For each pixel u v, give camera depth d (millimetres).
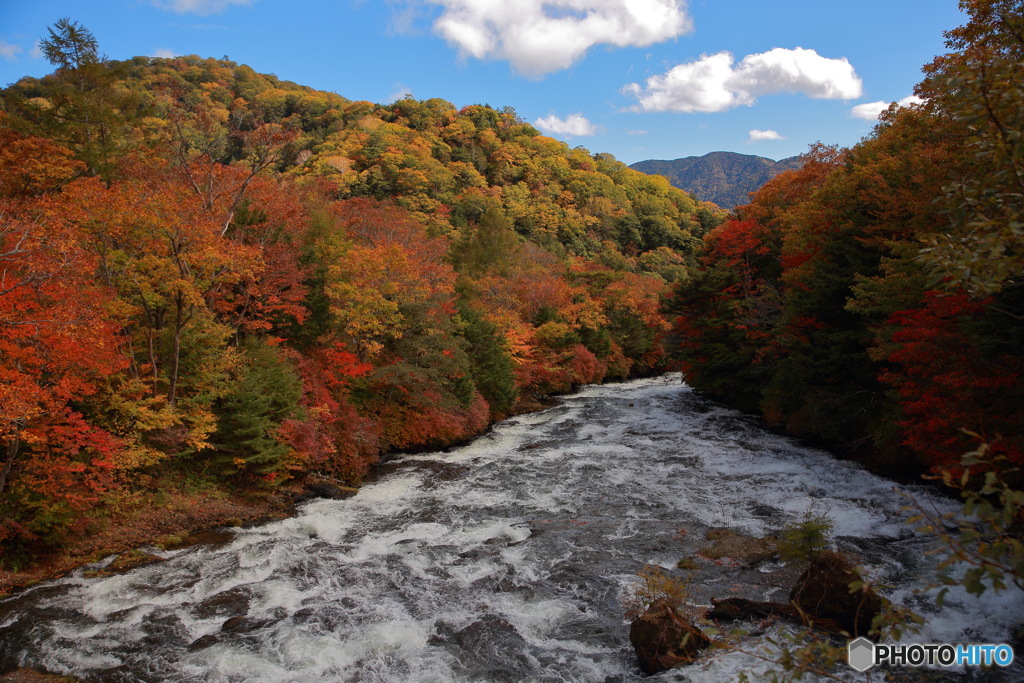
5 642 12242
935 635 11359
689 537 17266
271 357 22781
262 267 21312
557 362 47219
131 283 18781
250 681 10914
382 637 12320
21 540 15398
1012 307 15523
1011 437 15734
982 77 5242
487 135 116312
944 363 17172
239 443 21156
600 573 15039
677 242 110312
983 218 5410
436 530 18344
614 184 122812
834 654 5324
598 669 11039
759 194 45156
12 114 28047
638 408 40469
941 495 19906
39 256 14414
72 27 29062
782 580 14000
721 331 38750
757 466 24766
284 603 13859
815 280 26047
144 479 19062
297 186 45094
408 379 27969
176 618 13203
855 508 19000
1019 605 12039
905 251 19062
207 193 24328
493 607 13523
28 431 14391
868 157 28344
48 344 14633
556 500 21094
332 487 22562
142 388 18438
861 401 25281
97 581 14906
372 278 27266
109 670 11289
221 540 17641
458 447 30078
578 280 58000
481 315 38188
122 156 29594
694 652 10883
